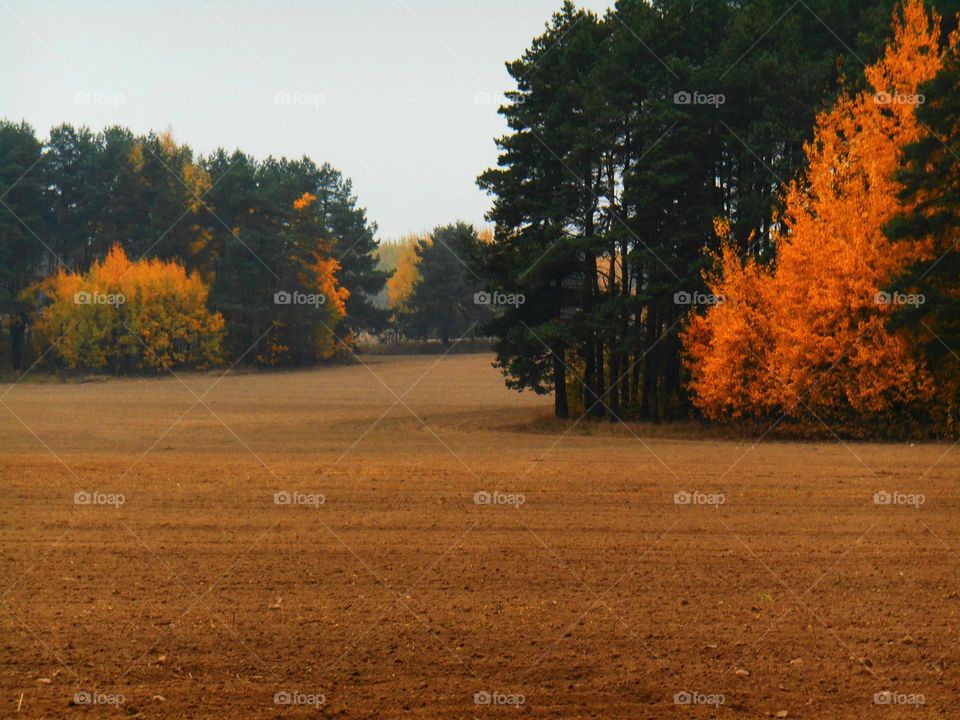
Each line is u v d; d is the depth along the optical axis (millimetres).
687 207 58562
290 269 125812
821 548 20547
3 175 124688
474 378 123562
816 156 50219
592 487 29125
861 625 15117
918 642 14289
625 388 66562
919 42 48312
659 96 60375
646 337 61281
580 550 20375
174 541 21297
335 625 15148
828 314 48688
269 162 152750
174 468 34094
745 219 56219
